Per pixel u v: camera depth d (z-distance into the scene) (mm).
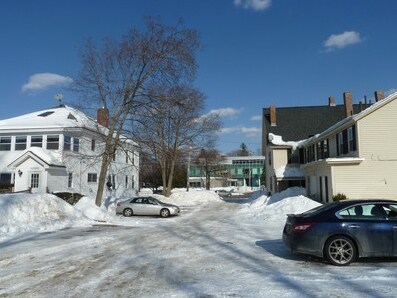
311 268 8836
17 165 33625
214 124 46938
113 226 19375
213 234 15758
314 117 46219
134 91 26453
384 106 25125
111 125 27281
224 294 6719
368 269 8602
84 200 23625
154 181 66125
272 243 12766
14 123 37719
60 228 17938
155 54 26234
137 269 9023
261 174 106000
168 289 7188
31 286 7578
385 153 24906
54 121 37656
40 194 20266
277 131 44969
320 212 9547
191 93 36031
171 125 44125
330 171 25672
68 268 9203
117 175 45500
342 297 6391
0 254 11117
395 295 6434
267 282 7523
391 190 24703
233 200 49938
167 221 23109
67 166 35781
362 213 9398
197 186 105500
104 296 6805
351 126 26719
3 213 17141
